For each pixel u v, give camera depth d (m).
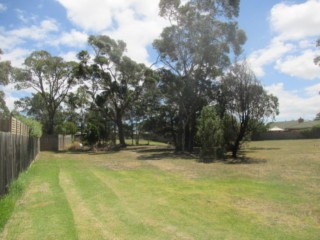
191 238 5.89
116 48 39.19
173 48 31.33
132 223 6.78
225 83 24.39
